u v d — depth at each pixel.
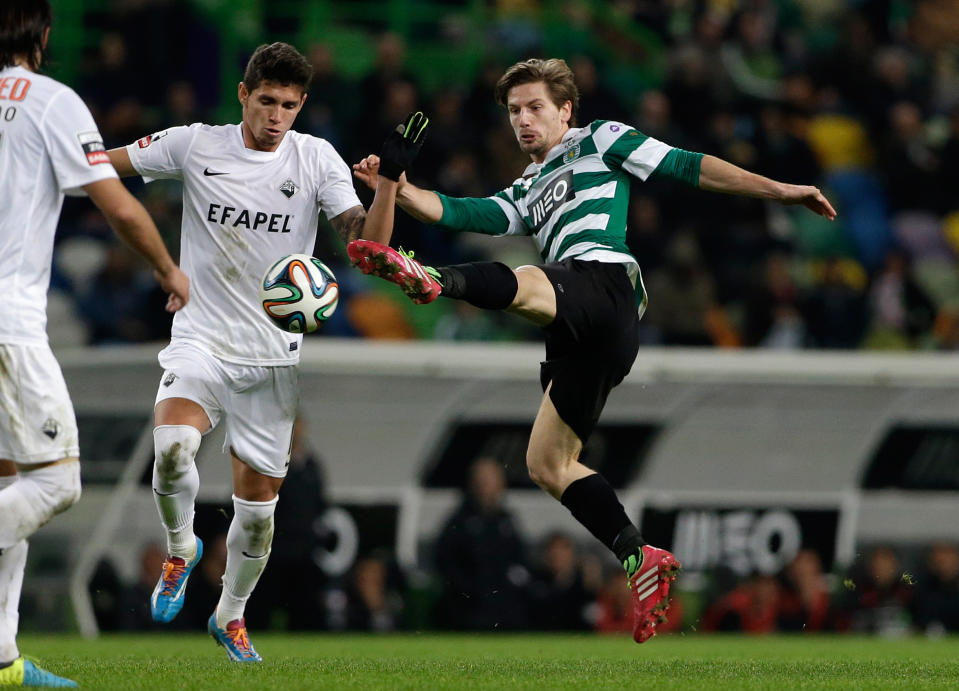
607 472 38.69
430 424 37.78
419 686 16.25
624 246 19.88
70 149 15.06
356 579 37.53
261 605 36.56
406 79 52.19
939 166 58.38
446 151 50.75
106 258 47.91
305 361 36.84
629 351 19.70
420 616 37.84
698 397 38.66
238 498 20.75
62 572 36.75
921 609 39.59
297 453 36.09
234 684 16.17
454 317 48.06
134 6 53.09
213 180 20.12
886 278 52.44
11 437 15.03
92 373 36.94
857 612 39.59
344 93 51.50
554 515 38.84
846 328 49.31
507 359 37.81
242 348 20.23
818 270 54.59
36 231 15.16
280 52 19.50
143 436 37.00
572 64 52.38
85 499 36.91
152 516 37.09
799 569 39.44
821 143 59.44
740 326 49.81
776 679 18.58
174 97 51.12
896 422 39.44
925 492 39.84
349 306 49.09
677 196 51.53
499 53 59.56
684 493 38.94
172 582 20.77
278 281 18.62
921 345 50.94
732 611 38.97
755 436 39.06
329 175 20.42
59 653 25.41
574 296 18.88
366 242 17.28
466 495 37.81
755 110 56.66
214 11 56.50
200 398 20.06
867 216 57.56
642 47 62.28
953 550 39.97
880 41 62.31
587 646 30.83
